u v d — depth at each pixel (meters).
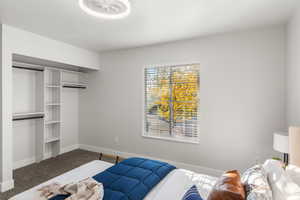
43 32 2.82
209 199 1.14
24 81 3.40
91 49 3.81
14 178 2.86
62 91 4.10
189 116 3.26
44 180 2.80
